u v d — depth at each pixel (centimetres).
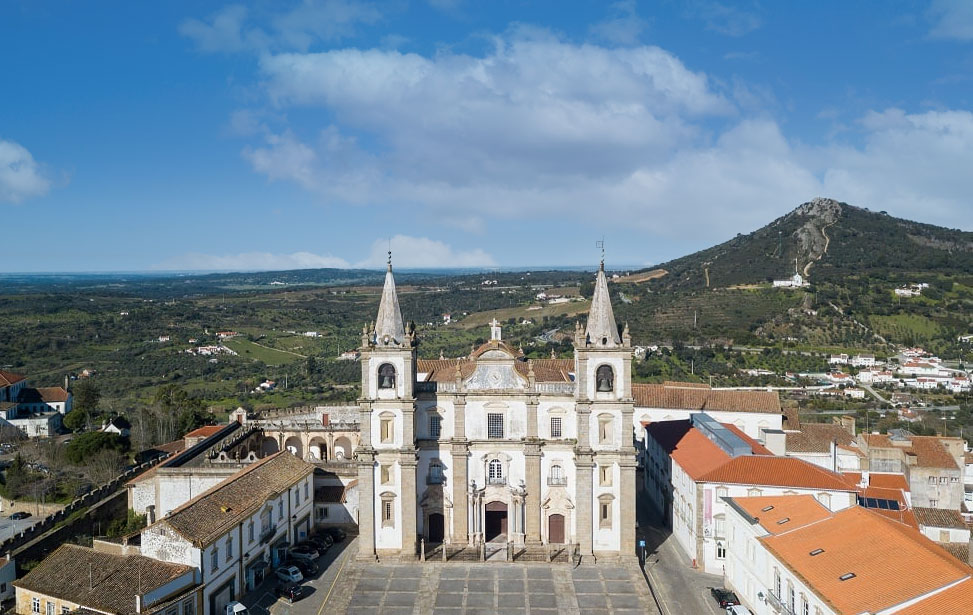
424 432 7556
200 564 5716
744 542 6306
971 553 6488
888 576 4675
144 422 12825
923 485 8694
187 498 7944
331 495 8200
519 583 6731
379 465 7350
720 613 6209
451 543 7550
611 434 7262
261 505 6769
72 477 10394
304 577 6912
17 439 13562
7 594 6206
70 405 15800
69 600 5284
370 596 6481
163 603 5331
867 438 9356
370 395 7312
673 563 7331
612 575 6900
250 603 6322
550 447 7425
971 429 12300
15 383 15362
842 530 5469
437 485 7525
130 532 7844
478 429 7506
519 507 7475
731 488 7012
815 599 4906
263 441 10250
